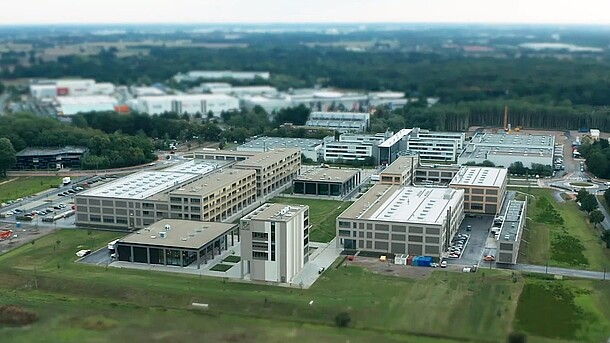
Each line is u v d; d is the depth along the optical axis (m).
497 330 171.75
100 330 174.75
